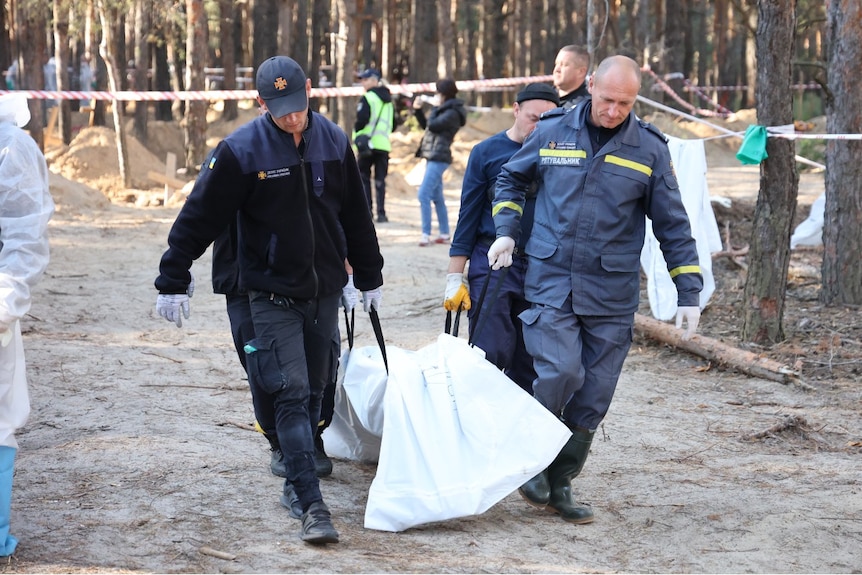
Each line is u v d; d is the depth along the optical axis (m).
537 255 9.78
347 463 11.52
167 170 42.91
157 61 65.12
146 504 9.75
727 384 15.77
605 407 10.00
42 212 7.98
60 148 46.75
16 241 7.83
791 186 17.31
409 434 9.63
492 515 10.17
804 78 77.19
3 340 7.86
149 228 31.84
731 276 22.77
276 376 9.11
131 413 12.94
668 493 10.98
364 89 33.59
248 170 8.91
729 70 89.94
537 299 9.78
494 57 74.62
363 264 9.98
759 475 11.66
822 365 16.48
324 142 9.24
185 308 9.30
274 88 8.75
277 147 9.00
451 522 9.89
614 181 9.53
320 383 9.85
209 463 11.07
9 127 7.99
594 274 9.65
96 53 61.19
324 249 9.34
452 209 39.47
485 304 10.50
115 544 8.78
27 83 45.62
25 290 7.82
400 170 48.62
